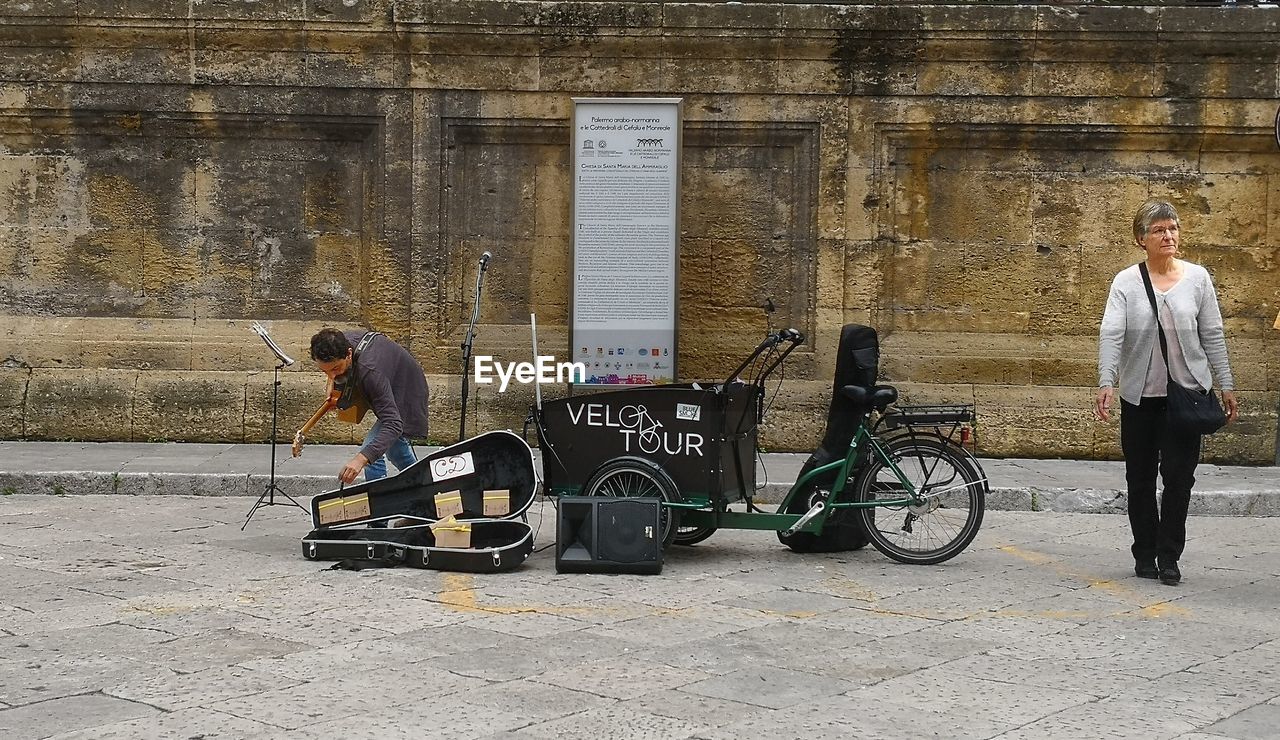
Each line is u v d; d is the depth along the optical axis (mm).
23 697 5152
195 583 7301
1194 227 12562
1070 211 12625
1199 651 6094
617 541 7688
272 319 12836
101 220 12812
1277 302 12539
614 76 12508
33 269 12820
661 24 12367
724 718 4957
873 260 12594
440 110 12594
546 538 8930
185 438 12578
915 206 12672
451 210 12742
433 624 6395
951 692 5355
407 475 8062
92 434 12562
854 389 8078
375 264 12734
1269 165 12516
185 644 5973
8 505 10078
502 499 8062
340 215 12812
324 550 7898
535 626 6371
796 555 8398
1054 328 12672
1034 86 12414
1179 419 7512
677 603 6949
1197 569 8156
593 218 11789
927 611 6855
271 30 12516
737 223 12664
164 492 10656
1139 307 7633
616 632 6270
